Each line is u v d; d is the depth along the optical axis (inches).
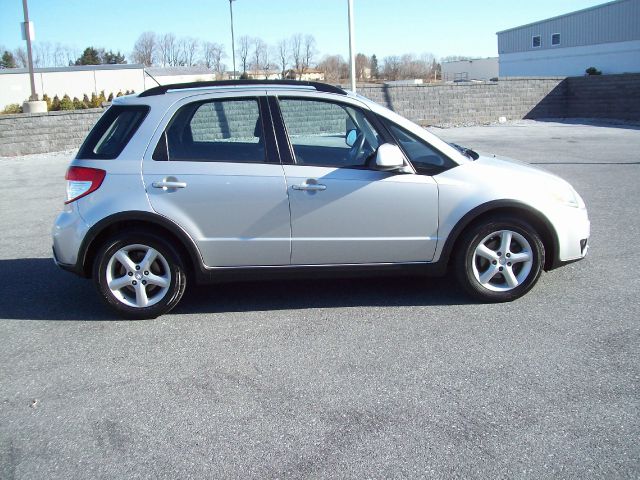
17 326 193.9
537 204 194.7
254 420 136.4
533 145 633.0
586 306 194.9
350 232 192.4
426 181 191.8
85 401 147.0
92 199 187.8
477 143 667.4
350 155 196.2
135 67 1710.1
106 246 189.6
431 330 181.0
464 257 197.0
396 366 159.2
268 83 197.5
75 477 118.7
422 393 145.2
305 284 227.3
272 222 189.9
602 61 1685.5
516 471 115.6
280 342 176.6
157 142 189.8
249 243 190.9
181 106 191.8
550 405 137.9
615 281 216.8
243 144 192.7
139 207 186.7
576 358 160.1
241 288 225.1
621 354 161.3
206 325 191.3
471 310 195.6
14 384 156.2
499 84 928.3
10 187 470.6
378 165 184.5
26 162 620.4
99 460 123.8
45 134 691.4
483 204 192.1
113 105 197.6
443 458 120.3
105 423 137.3
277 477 116.5
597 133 734.5
